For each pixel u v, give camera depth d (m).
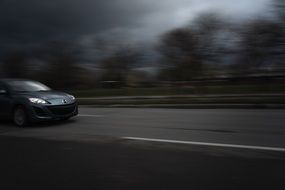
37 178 5.64
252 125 10.14
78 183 5.35
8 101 11.33
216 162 6.19
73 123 11.56
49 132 9.85
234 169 5.77
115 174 5.71
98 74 42.94
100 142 8.17
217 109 15.19
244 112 13.56
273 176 5.38
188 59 48.94
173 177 5.48
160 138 8.45
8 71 42.91
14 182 5.48
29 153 7.29
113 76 43.03
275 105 14.87
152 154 6.88
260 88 24.28
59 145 7.96
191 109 15.59
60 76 41.03
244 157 6.46
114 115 13.73
